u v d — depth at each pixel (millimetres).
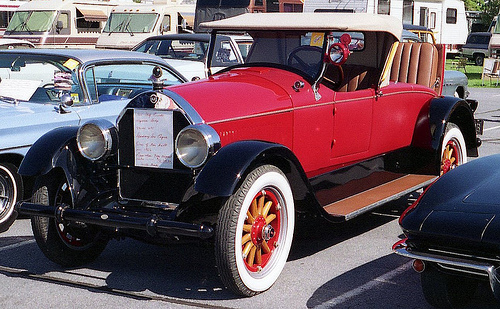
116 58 6703
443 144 6199
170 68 7160
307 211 4629
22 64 6590
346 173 5453
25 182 6039
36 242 4996
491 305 4031
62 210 4359
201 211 4234
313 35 5043
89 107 6352
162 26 16672
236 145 4133
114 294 4297
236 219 3988
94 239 4875
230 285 4098
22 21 18203
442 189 3742
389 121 5824
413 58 7086
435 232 3465
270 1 17609
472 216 3428
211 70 5598
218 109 4355
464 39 29969
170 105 4285
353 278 4562
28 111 5984
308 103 4926
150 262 4965
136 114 4398
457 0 28812
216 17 16969
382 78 5586
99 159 4504
